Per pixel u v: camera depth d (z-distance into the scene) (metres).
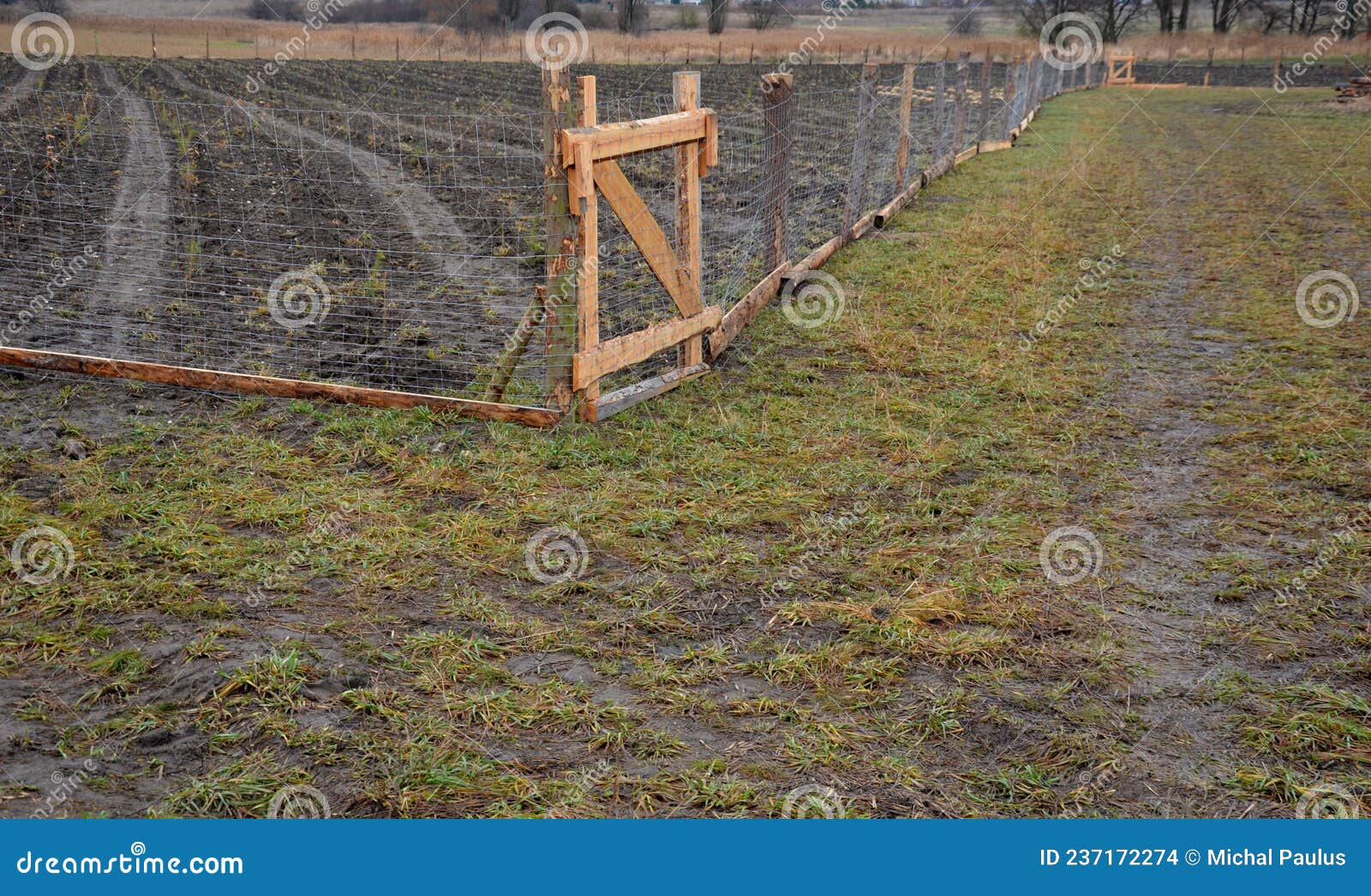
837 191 13.83
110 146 15.62
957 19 75.81
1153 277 9.62
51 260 9.27
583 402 5.83
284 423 5.77
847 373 6.93
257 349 7.05
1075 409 6.39
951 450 5.71
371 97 25.70
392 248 10.14
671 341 6.47
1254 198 13.73
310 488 5.00
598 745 3.34
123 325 7.52
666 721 3.47
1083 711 3.56
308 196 12.59
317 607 4.03
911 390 6.62
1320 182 14.95
